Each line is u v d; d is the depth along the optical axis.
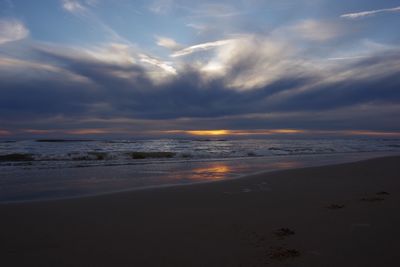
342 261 3.96
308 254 4.23
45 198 8.62
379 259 4.00
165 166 17.41
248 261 4.07
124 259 4.21
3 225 5.88
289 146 47.66
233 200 8.23
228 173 14.37
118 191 9.62
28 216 6.54
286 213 6.65
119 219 6.32
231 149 37.03
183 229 5.59
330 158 24.22
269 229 5.47
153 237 5.14
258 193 9.23
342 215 6.27
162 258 4.23
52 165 17.14
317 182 11.34
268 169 16.08
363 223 5.65
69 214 6.74
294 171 14.66
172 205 7.63
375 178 12.29
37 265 4.03
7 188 10.19
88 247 4.69
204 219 6.27
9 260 4.20
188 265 3.99
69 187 10.42
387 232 5.09
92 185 10.84
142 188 10.18
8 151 27.52
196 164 18.70
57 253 4.45
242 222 6.00
